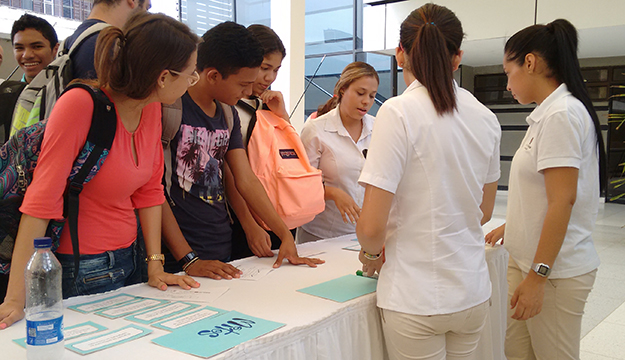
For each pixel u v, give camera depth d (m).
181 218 1.65
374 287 1.42
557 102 1.46
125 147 1.25
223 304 1.26
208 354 0.93
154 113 1.36
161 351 0.95
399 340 1.21
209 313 1.17
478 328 1.28
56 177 1.11
